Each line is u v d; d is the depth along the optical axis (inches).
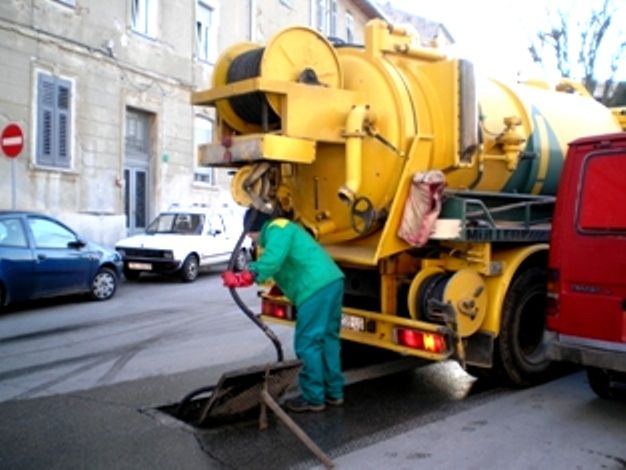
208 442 187.9
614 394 226.1
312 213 239.8
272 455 178.7
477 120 230.8
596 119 312.8
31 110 581.6
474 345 230.5
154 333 342.3
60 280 423.8
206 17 826.8
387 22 231.5
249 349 303.3
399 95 221.1
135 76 703.7
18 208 573.9
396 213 218.7
